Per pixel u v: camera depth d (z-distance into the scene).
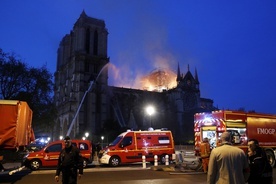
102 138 87.75
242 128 20.09
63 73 120.69
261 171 6.27
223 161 5.21
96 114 102.44
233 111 19.94
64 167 8.52
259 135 21.03
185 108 125.44
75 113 100.50
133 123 109.12
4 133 14.08
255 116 21.16
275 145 21.78
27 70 42.62
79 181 14.97
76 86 103.62
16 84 40.84
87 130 96.50
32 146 41.72
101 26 116.31
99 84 106.62
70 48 119.44
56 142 22.38
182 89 126.50
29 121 18.25
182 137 115.19
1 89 40.41
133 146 24.05
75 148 8.76
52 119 47.09
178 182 14.41
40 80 43.00
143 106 116.88
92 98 100.81
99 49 112.44
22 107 15.27
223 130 19.28
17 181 15.47
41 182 15.05
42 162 21.53
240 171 5.20
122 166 23.86
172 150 25.11
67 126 103.19
